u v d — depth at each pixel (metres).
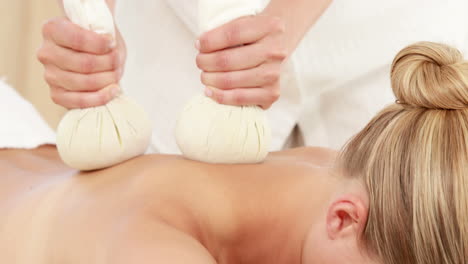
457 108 0.86
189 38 1.52
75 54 0.98
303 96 1.52
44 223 0.98
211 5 1.00
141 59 1.58
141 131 1.06
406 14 1.45
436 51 0.89
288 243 1.02
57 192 1.02
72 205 0.98
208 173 1.02
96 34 0.98
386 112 0.93
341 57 1.48
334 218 0.93
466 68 0.86
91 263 0.87
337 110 1.53
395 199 0.86
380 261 0.89
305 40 1.48
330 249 0.94
